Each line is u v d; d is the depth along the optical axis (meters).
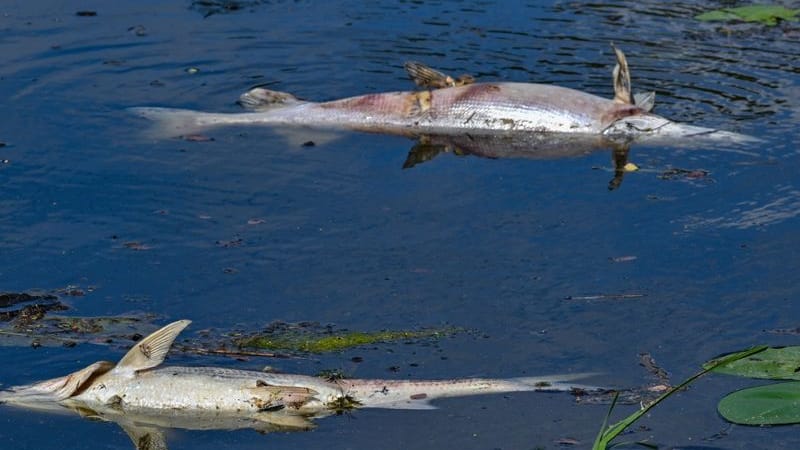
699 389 7.87
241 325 8.70
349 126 12.80
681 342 8.44
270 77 13.95
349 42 15.01
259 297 9.11
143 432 7.50
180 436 7.45
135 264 9.59
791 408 7.50
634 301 9.00
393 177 11.39
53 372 8.12
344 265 9.59
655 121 12.39
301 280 9.36
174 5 16.38
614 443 7.29
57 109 12.77
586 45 14.84
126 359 7.89
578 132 12.52
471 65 14.17
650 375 8.05
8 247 9.81
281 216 10.48
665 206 10.63
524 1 16.55
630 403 7.72
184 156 11.73
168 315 8.85
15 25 15.35
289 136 12.38
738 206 10.60
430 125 12.77
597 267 9.52
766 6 16.27
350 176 11.40
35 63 14.04
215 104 13.18
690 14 16.08
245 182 11.19
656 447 7.23
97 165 11.44
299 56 14.57
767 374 7.91
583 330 8.62
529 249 9.84
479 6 16.36
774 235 9.99
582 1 16.61
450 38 15.10
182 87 13.59
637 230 10.15
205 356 8.29
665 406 7.69
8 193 10.77
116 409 7.76
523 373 8.09
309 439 7.41
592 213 10.51
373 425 7.54
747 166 11.47
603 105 12.64
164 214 10.48
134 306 8.97
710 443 7.27
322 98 13.42
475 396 7.82
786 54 14.53
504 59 14.36
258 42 15.00
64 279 9.34
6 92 13.15
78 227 10.21
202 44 14.91
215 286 9.27
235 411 7.70
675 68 14.08
